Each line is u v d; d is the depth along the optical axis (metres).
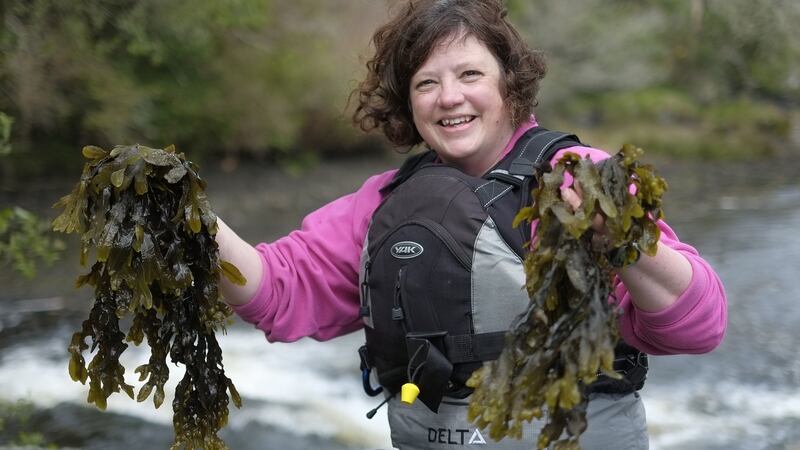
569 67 20.61
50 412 5.36
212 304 1.63
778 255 9.27
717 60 21.89
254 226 11.57
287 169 15.03
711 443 5.03
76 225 1.57
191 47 13.28
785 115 21.52
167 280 1.57
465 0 1.97
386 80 2.06
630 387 1.84
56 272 8.54
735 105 21.38
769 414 5.43
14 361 6.32
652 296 1.59
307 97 15.51
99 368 1.64
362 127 2.29
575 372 1.36
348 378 6.15
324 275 2.02
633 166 1.42
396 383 1.92
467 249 1.78
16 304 7.64
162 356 1.67
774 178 15.92
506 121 1.98
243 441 5.11
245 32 15.03
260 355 6.57
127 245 1.56
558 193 1.43
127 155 1.56
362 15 15.42
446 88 1.92
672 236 1.77
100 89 12.14
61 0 11.26
